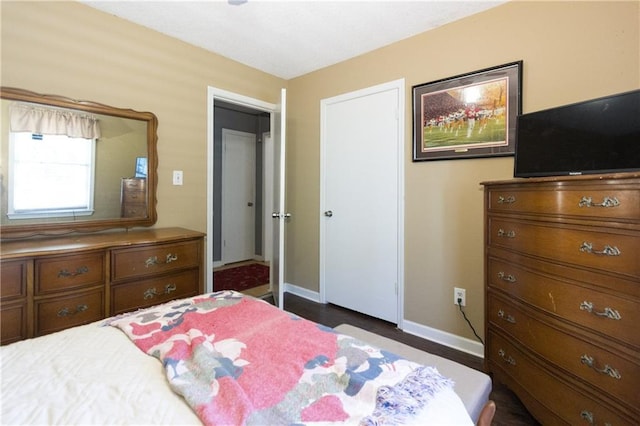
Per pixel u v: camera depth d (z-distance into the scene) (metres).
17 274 1.48
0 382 0.76
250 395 0.74
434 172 2.33
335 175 2.98
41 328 1.55
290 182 3.40
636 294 1.03
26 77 1.83
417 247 2.44
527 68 1.91
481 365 2.02
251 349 0.96
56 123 1.94
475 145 2.12
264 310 1.27
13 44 1.78
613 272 1.09
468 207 2.18
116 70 2.17
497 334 1.68
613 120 1.24
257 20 2.20
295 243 3.38
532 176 1.51
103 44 2.10
